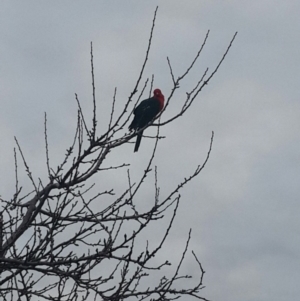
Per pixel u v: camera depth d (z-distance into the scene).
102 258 5.02
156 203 5.27
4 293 5.23
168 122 5.32
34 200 5.52
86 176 5.16
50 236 5.01
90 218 5.29
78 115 4.98
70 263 5.03
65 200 5.03
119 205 5.34
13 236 5.01
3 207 5.62
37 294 4.98
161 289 5.09
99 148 5.13
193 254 5.29
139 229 4.90
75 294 5.11
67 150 5.30
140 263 4.92
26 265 4.89
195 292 5.20
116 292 4.95
